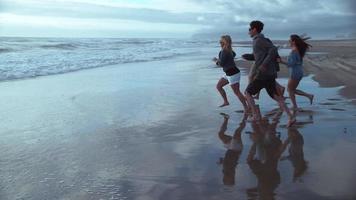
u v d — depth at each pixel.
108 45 49.75
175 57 30.14
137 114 9.48
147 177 5.34
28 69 19.11
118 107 10.37
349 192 4.68
